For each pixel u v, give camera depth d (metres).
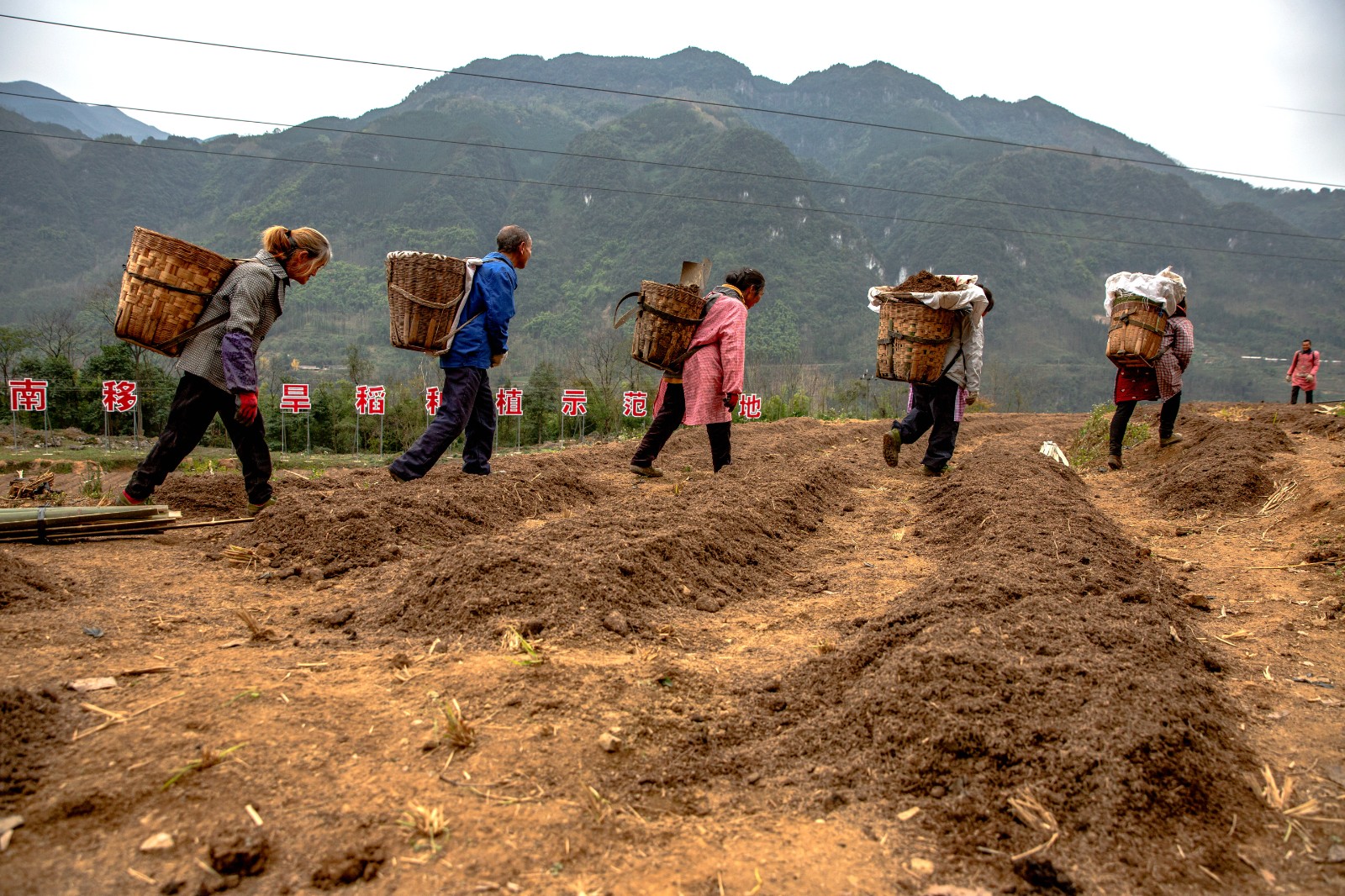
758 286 7.35
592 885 1.82
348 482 6.84
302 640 3.26
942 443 8.09
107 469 12.52
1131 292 8.42
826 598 4.32
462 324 6.17
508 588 3.58
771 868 1.92
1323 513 5.71
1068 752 2.25
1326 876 1.96
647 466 7.81
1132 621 3.34
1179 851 2.01
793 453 10.05
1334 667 3.31
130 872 1.79
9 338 21.12
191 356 5.04
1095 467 9.38
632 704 2.69
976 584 3.65
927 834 2.07
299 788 2.10
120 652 2.99
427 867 1.85
